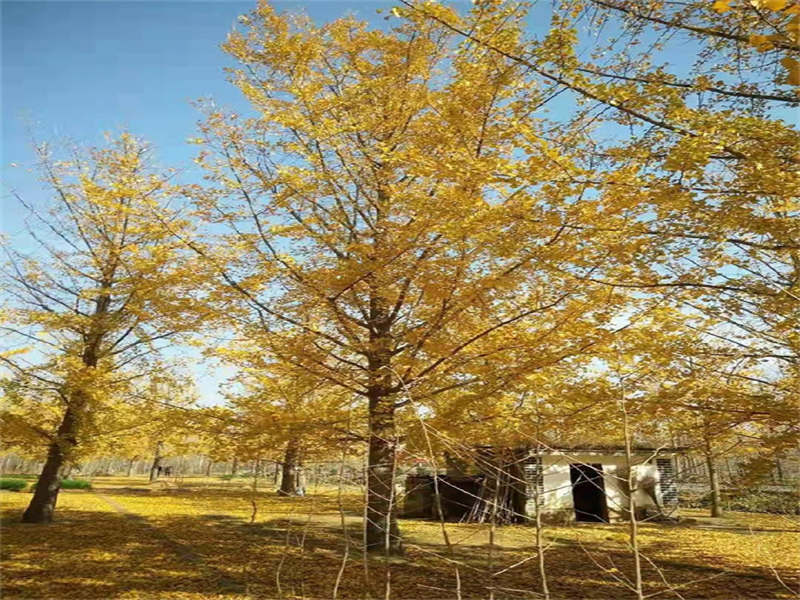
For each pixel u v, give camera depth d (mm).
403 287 6629
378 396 7242
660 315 5344
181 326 7078
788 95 4180
